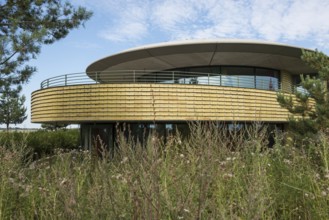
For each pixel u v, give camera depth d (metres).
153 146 2.32
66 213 2.36
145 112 14.69
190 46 17.92
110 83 14.99
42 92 17.58
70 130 24.86
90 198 2.58
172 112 14.79
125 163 2.72
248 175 3.09
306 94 9.18
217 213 2.31
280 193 3.77
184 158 4.16
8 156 4.21
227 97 15.91
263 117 17.11
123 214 2.23
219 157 3.63
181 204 2.17
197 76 21.23
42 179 4.20
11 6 12.71
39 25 12.86
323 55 9.48
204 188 2.16
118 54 19.61
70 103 15.80
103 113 15.01
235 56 19.22
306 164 4.59
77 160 5.31
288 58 19.86
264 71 22.16
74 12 13.49
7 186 3.73
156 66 21.84
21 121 29.31
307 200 3.54
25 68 11.80
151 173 2.16
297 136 7.91
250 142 4.29
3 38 10.54
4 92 11.76
